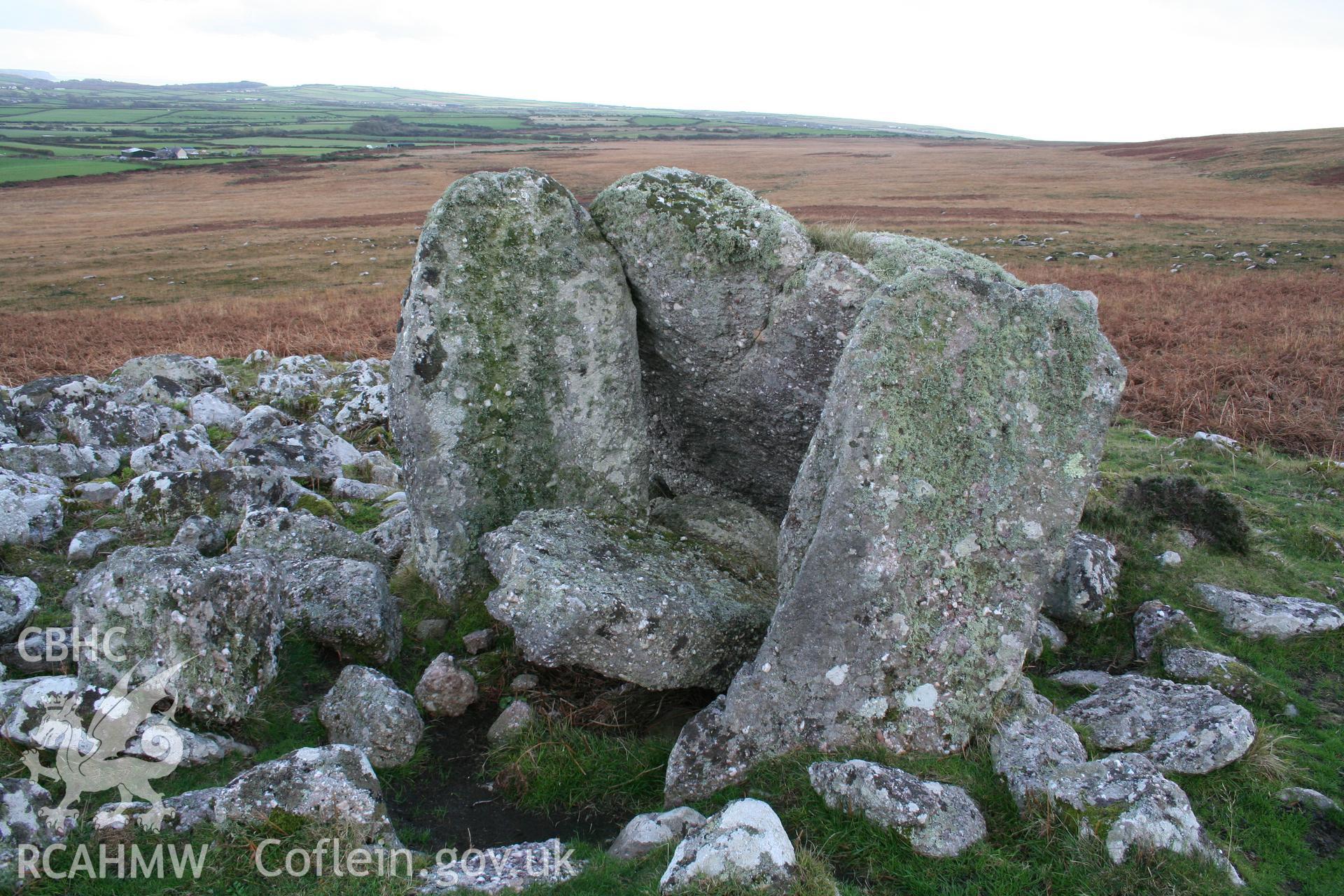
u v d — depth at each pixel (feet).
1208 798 14.82
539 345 20.89
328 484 30.68
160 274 107.96
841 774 13.97
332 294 88.58
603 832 15.44
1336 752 16.60
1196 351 51.55
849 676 15.06
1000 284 15.99
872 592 14.96
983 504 15.46
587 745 16.94
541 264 20.61
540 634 16.30
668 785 15.43
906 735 15.03
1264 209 142.20
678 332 21.72
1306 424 37.45
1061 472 15.61
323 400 41.09
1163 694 16.93
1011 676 15.48
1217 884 12.53
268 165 291.38
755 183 216.13
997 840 13.46
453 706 18.20
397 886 12.78
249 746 16.12
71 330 67.67
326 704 17.10
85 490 27.91
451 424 20.38
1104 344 15.79
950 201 170.81
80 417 33.47
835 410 15.62
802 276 19.88
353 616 18.67
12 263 118.52
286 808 13.47
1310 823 14.44
